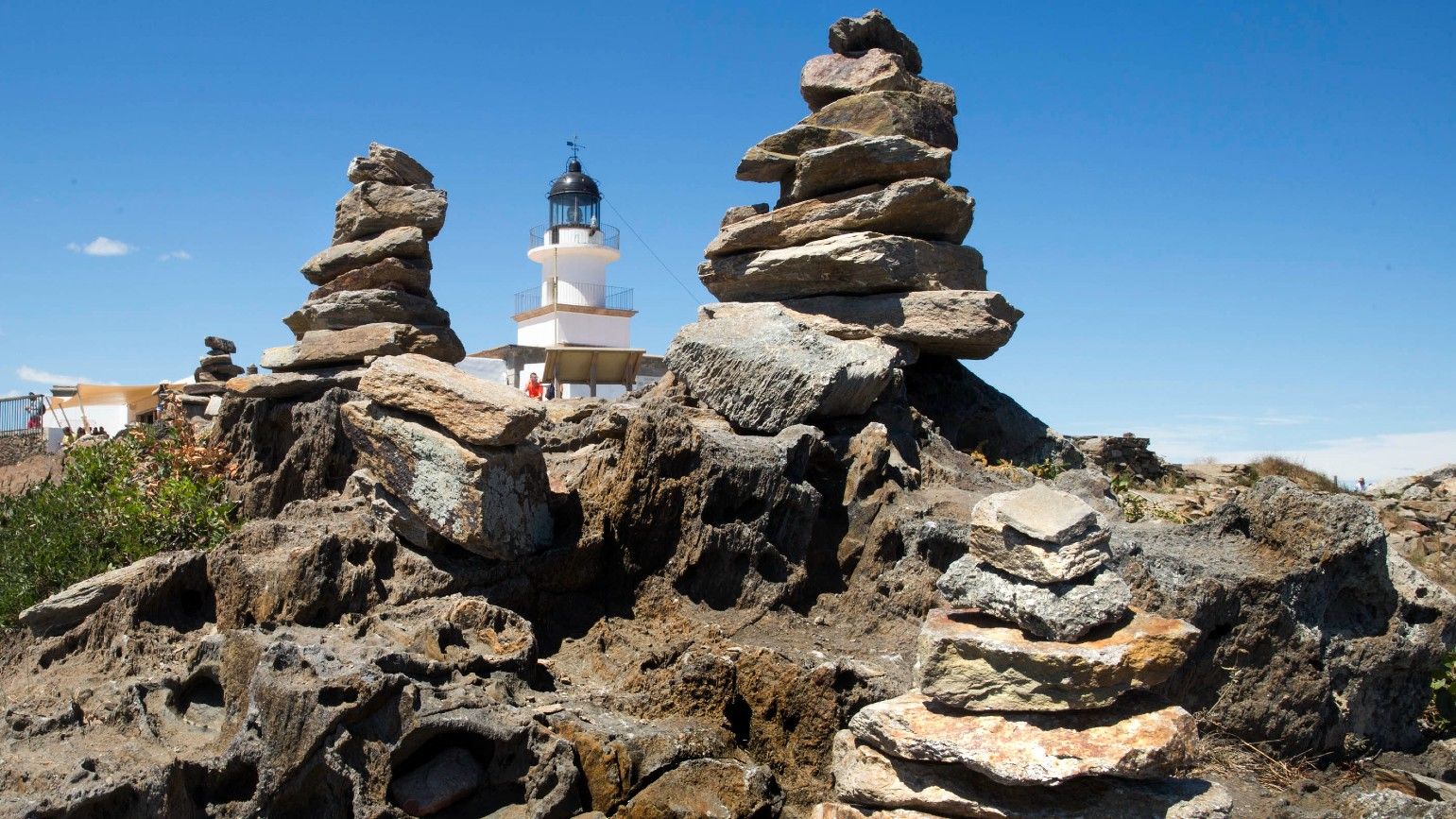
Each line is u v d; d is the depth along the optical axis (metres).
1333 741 7.44
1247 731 7.27
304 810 5.91
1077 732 5.32
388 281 12.80
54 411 32.81
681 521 7.78
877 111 12.10
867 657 7.29
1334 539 7.36
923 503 8.63
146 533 9.89
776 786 6.28
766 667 6.72
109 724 6.41
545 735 6.00
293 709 5.80
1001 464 11.16
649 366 33.75
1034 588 5.48
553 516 8.09
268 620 7.06
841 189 12.09
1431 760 7.56
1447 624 7.88
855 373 9.15
